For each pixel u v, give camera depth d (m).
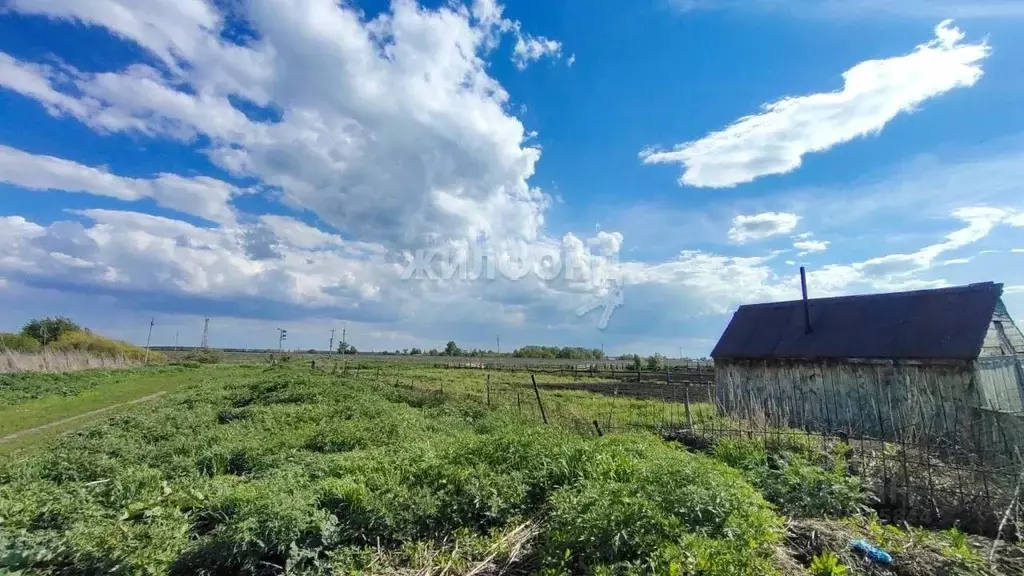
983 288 14.51
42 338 57.16
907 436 8.98
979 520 6.63
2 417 20.72
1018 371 14.68
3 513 7.18
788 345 17.75
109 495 8.43
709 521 5.55
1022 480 6.67
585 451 8.55
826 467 8.55
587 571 5.14
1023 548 5.71
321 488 7.44
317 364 58.59
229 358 81.44
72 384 31.47
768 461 9.33
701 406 18.45
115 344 62.81
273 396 21.88
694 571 4.73
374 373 41.12
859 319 16.64
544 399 22.84
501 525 7.14
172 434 14.16
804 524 6.41
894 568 5.36
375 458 9.27
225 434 13.28
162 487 8.45
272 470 9.59
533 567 5.86
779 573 5.01
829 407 16.33
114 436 13.61
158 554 6.01
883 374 15.09
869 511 6.93
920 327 14.85
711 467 6.99
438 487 7.63
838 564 5.41
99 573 5.74
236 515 6.73
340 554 6.27
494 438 9.55
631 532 5.36
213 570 6.01
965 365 13.39
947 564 5.26
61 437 14.70
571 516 5.85
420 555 6.35
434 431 14.08
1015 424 8.08
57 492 8.13
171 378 40.38
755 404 15.27
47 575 5.80
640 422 15.41
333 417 16.38
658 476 6.56
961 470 7.39
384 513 6.79
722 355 19.59
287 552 6.10
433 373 44.31
